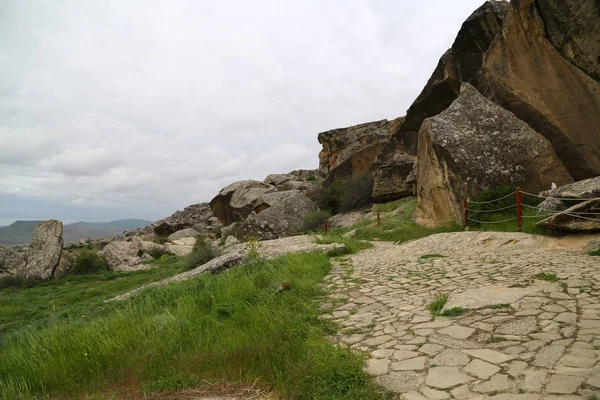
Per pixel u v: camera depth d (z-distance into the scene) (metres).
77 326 6.88
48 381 4.64
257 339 4.77
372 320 5.20
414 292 6.45
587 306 4.56
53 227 25.75
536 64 13.69
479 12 16.33
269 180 54.31
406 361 3.75
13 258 31.41
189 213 64.31
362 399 3.13
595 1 11.41
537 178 12.84
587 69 12.33
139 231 65.12
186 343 5.21
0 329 11.44
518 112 14.46
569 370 3.12
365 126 38.25
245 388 3.84
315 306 6.23
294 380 3.66
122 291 15.91
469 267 7.79
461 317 4.80
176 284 9.90
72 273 24.73
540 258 7.59
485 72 15.60
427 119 14.91
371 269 9.02
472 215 12.53
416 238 13.66
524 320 4.37
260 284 8.14
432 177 14.52
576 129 12.98
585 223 8.55
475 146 13.73
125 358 4.90
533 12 13.09
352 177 31.70
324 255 11.42
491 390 3.01
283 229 27.69
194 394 3.86
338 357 3.82
